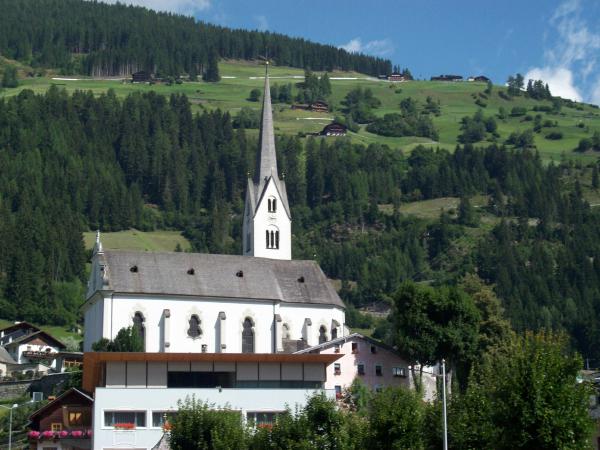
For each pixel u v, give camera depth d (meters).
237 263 197.50
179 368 137.62
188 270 191.12
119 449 129.88
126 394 131.62
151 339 183.62
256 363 139.88
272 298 193.00
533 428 97.69
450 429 105.50
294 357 140.12
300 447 111.38
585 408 98.69
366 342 170.62
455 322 172.38
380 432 108.44
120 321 182.38
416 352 169.75
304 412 117.69
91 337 189.25
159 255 191.62
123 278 184.88
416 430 107.44
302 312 196.88
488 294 193.38
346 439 112.38
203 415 117.88
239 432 116.12
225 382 138.88
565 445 96.12
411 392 118.31
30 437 138.75
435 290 176.12
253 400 134.25
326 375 151.00
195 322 187.88
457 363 174.38
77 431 139.25
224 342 188.12
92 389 147.25
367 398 148.75
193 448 116.56
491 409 103.62
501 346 173.75
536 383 98.81
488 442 102.31
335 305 199.25
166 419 126.50
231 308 190.12
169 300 186.00
